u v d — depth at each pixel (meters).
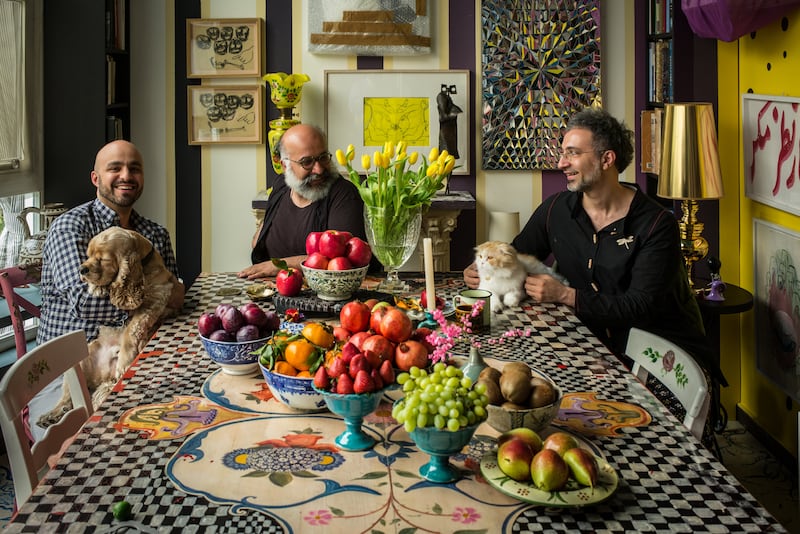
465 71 4.89
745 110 3.70
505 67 4.88
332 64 4.92
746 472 3.48
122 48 4.72
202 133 4.93
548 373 2.08
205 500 1.43
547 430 1.73
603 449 1.64
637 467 1.56
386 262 2.76
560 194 3.15
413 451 1.63
